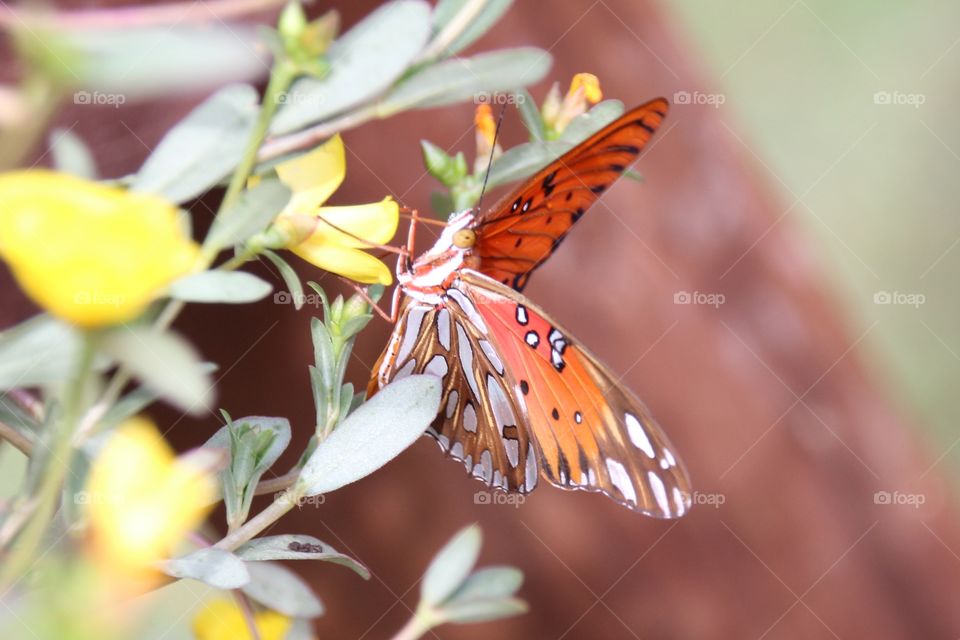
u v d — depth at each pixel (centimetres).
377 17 22
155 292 19
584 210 27
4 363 20
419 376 24
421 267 28
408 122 30
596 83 26
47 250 17
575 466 28
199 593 23
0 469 23
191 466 20
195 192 22
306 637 24
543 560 31
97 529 19
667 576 31
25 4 15
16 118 15
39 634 15
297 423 29
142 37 16
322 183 24
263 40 22
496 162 26
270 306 29
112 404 21
